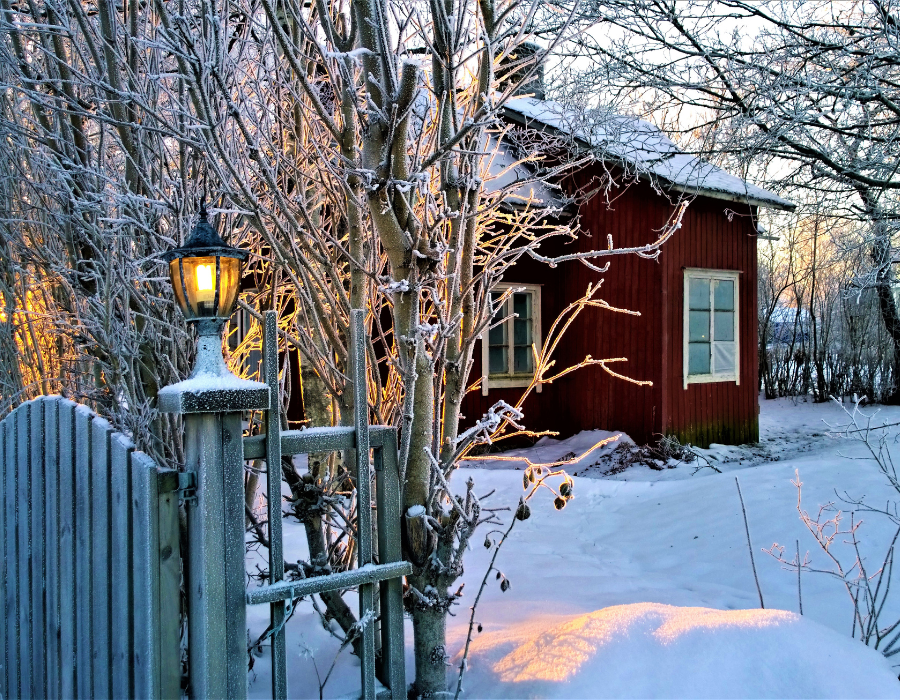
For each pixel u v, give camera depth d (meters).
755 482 6.06
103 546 1.98
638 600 3.98
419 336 2.32
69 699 2.18
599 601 3.95
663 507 6.15
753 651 2.46
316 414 4.29
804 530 4.86
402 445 2.35
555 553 5.32
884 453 6.50
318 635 3.28
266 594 1.93
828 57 6.92
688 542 5.25
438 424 2.63
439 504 2.56
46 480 2.26
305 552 4.50
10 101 3.44
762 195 10.55
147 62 2.99
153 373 2.83
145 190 2.94
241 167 2.89
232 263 1.88
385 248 2.37
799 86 6.51
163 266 2.79
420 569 2.45
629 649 2.46
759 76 6.74
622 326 11.28
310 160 3.13
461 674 2.46
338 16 2.93
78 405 2.11
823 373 20.08
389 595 2.28
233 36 3.12
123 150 2.81
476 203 2.58
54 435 2.21
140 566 1.83
